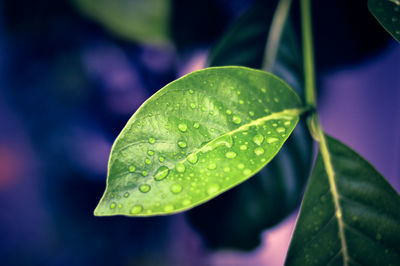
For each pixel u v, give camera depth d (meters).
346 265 0.24
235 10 0.43
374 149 0.53
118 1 0.41
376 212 0.24
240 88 0.23
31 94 0.61
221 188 0.21
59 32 0.53
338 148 0.25
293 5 0.39
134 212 0.20
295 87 0.33
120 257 0.68
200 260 0.62
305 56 0.28
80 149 0.64
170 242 0.66
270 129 0.22
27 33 0.53
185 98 0.22
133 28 0.42
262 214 0.32
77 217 0.70
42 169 0.68
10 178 0.72
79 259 0.68
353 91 0.51
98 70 0.57
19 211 0.73
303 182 0.32
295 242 0.24
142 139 0.21
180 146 0.21
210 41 0.44
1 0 0.50
